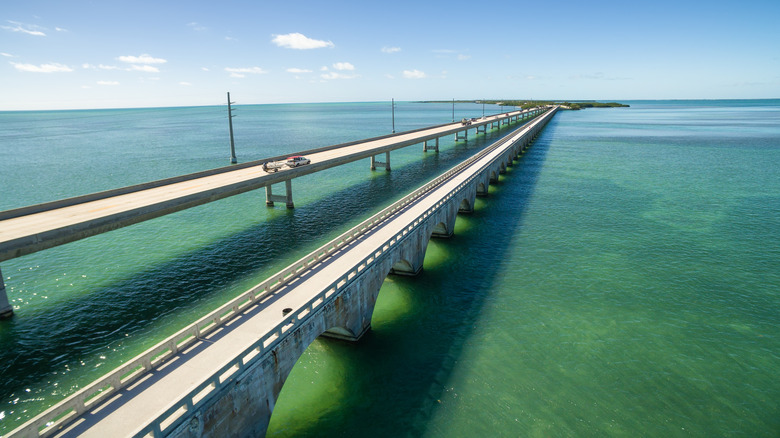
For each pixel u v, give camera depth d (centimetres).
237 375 1628
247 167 5841
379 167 9625
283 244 4497
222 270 3819
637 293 3500
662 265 4056
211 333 1948
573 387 2389
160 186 4434
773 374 2519
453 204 4672
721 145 13562
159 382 1630
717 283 3681
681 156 11200
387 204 6194
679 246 4556
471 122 15850
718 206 6166
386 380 2412
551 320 3075
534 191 7175
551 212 5878
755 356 2686
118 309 3131
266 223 5269
